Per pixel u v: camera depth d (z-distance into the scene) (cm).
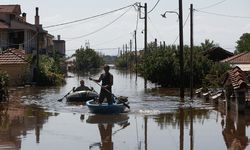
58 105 2762
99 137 1670
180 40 3152
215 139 1634
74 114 2320
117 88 4469
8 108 2591
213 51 5494
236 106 2273
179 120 2100
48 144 1536
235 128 1858
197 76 4356
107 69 2388
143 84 5166
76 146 1509
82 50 11744
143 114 2322
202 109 2533
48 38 8394
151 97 3359
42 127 1891
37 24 5872
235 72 2331
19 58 4575
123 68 12644
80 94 2969
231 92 2400
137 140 1617
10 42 6200
